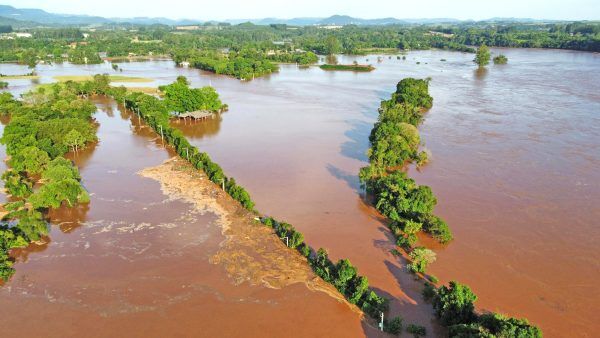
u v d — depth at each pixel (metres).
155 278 48.50
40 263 51.69
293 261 51.56
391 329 40.19
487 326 35.72
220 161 85.38
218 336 40.19
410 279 48.28
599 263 50.97
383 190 64.75
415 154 84.56
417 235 57.22
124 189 71.75
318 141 98.12
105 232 58.34
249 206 63.62
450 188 71.50
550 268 50.00
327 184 73.88
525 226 59.19
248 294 45.84
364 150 91.88
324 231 58.44
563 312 43.06
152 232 58.16
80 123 94.00
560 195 68.44
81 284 47.69
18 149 81.56
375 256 52.66
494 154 87.44
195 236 57.00
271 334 40.38
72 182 65.12
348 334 40.38
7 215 60.84
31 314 43.19
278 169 80.88
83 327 41.38
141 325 41.62
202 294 45.84
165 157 87.62
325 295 45.69
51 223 60.94
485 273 49.12
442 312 40.84
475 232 57.69
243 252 53.31
